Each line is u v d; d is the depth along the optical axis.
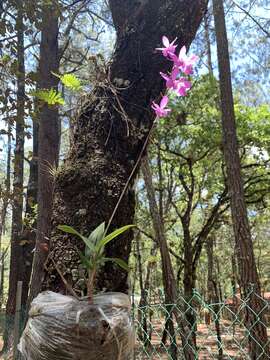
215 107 11.22
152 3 2.29
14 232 9.90
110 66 2.22
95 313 1.44
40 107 4.70
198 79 11.05
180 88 1.77
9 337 6.32
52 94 2.27
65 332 1.42
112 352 1.43
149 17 2.28
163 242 8.73
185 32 2.32
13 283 9.54
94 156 2.04
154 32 2.26
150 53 2.23
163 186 12.52
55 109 7.46
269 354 4.93
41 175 6.71
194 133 11.25
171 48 1.77
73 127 2.16
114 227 1.96
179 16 2.29
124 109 2.15
